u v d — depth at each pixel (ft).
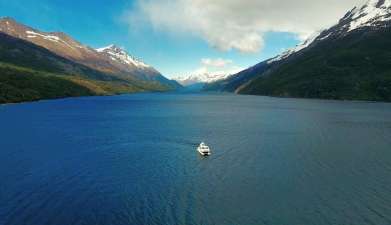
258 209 204.85
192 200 217.77
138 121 588.09
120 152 349.00
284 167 292.20
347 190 235.61
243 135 452.76
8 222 183.42
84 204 208.95
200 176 267.59
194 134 458.50
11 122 533.96
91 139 411.95
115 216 193.26
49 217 190.29
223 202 214.90
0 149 346.95
